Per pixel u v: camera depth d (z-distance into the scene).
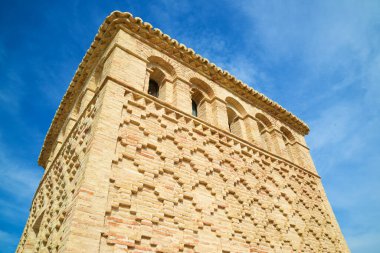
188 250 7.76
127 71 10.72
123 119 9.06
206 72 14.48
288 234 11.22
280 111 17.12
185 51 13.72
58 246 6.79
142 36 12.76
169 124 10.39
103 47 12.91
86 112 10.49
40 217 12.18
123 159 8.16
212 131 11.81
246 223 9.95
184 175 9.30
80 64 13.75
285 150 15.39
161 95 12.16
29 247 12.20
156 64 12.88
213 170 10.43
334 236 13.51
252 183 11.58
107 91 9.39
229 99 14.92
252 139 13.84
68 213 7.02
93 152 7.66
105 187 7.25
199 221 8.57
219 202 9.62
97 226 6.52
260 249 9.63
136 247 6.85
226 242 8.80
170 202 8.28
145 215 7.51
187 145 10.29
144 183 8.08
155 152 9.11
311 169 16.06
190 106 12.13
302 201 13.39
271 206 11.50
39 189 14.34
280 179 13.22
